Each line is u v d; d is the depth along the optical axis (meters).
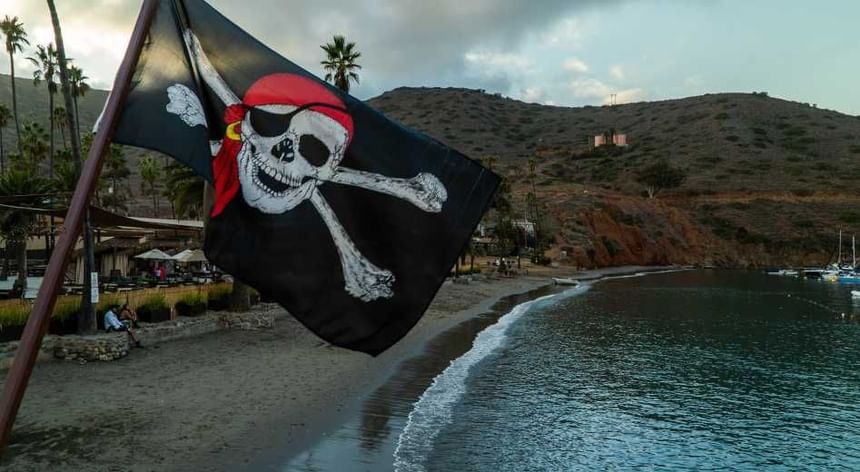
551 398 17.16
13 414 2.36
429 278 3.53
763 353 27.02
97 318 18.19
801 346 29.27
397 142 3.63
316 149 3.54
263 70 3.60
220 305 24.34
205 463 9.84
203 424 11.70
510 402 16.23
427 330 28.89
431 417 13.98
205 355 17.91
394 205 3.56
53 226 24.56
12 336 15.18
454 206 3.61
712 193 134.62
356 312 3.44
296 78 3.62
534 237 98.81
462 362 21.19
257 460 10.22
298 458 10.52
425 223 3.56
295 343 20.62
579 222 110.75
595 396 17.80
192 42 3.52
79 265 32.97
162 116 3.30
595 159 168.38
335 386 15.62
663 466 12.43
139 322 20.09
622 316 39.66
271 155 3.49
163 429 11.23
